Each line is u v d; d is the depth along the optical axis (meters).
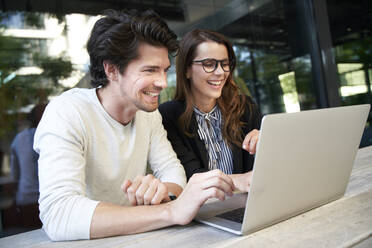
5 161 2.62
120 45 0.91
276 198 0.70
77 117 1.02
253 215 0.67
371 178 1.09
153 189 0.87
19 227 2.63
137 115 1.21
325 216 0.75
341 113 0.79
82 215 0.76
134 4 3.18
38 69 2.75
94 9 2.98
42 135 0.94
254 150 1.21
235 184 1.15
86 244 0.71
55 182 0.83
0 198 2.57
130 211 0.77
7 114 2.63
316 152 0.75
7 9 2.62
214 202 0.97
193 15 3.52
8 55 2.63
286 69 4.20
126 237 0.73
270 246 0.60
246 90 3.76
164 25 0.95
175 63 1.65
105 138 1.10
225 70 1.57
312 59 4.46
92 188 1.12
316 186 0.80
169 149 1.31
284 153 0.67
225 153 1.68
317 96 4.43
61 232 0.75
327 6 4.63
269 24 4.10
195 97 1.66
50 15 2.79
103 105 1.11
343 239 0.60
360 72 4.79
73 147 0.94
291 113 0.66
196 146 1.62
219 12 3.69
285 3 4.27
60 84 2.84
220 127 1.68
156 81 0.94
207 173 0.77
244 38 3.87
